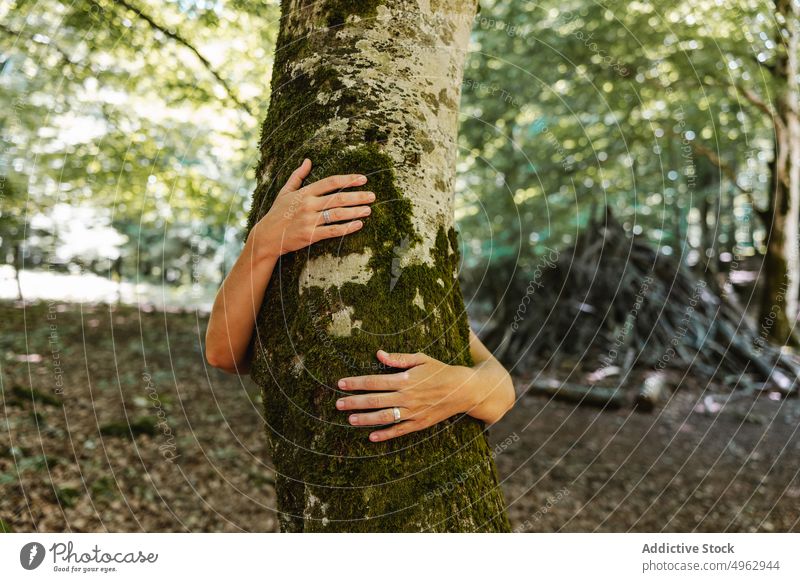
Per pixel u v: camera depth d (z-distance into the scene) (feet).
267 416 3.25
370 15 3.28
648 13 20.13
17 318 26.76
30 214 18.83
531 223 28.78
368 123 3.18
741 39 20.49
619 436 17.70
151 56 14.57
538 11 22.97
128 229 31.71
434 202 3.29
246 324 3.37
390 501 3.04
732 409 20.34
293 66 3.40
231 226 19.11
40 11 12.85
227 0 13.71
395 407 3.01
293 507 3.11
